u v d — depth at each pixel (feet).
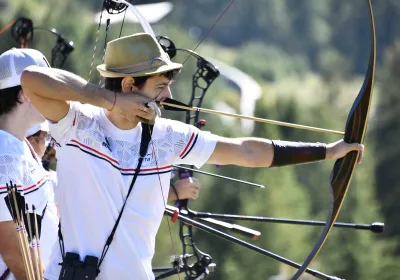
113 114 48.42
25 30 77.20
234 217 67.46
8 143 51.24
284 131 293.84
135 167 48.14
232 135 243.40
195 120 70.23
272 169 206.90
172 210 64.28
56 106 47.47
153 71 48.06
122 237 47.83
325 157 50.85
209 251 177.68
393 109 344.49
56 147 48.80
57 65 79.25
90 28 181.88
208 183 193.67
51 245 53.83
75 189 47.85
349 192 243.60
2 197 50.39
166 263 152.25
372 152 333.21
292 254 195.31
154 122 49.03
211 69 69.92
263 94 293.64
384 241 233.76
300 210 205.36
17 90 51.57
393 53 379.14
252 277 181.98
